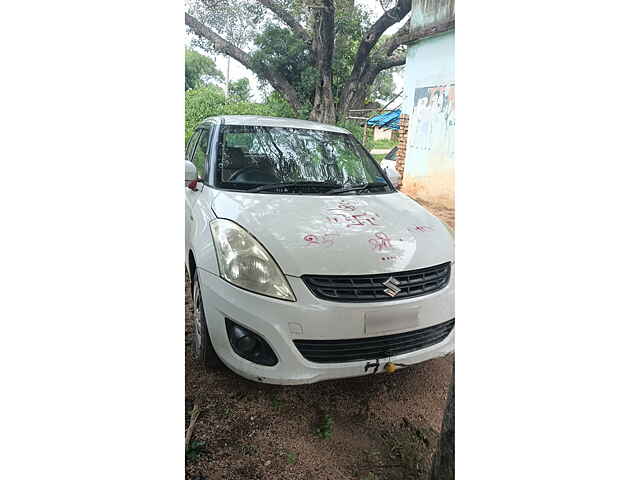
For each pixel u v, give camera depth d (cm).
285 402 226
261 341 215
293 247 217
